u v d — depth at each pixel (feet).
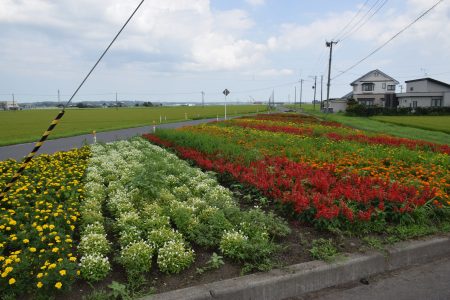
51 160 32.32
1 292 11.41
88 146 41.91
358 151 37.83
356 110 178.19
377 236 16.39
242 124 79.56
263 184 21.65
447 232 17.06
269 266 13.30
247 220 16.81
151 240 15.02
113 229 17.04
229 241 14.60
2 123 116.88
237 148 36.24
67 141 62.80
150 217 18.02
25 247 14.11
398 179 25.25
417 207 18.10
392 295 12.76
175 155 37.40
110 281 12.75
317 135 58.65
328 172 25.82
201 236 15.72
